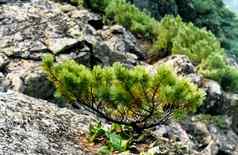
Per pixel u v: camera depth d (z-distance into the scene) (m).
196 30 23.91
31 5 19.77
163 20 24.20
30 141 9.24
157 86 9.82
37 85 14.07
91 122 11.71
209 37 23.70
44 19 18.53
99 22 21.64
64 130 10.53
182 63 19.20
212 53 21.09
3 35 17.11
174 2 34.06
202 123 17.67
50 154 9.06
